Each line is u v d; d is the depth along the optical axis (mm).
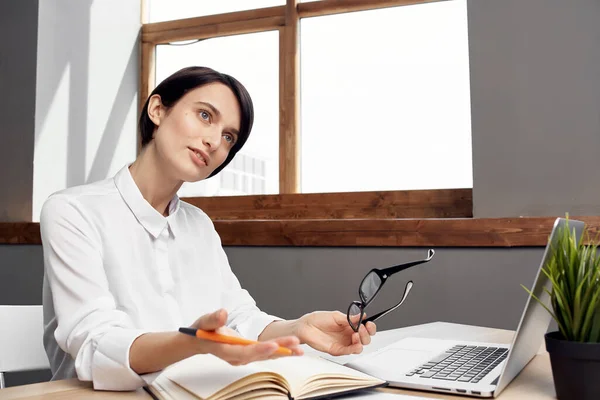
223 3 2688
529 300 709
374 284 917
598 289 674
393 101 2354
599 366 668
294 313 2160
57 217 993
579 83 1865
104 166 2697
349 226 2066
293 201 2438
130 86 2795
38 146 2479
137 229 1106
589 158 1841
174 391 688
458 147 2238
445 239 1937
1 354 1198
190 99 1079
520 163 1925
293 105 2486
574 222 849
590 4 1865
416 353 960
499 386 728
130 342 755
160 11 2826
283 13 2535
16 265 2510
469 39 2006
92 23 2656
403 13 2357
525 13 1938
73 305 919
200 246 1265
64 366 1045
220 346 642
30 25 2496
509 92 1947
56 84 2541
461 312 1936
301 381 683
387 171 2346
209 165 1111
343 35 2455
